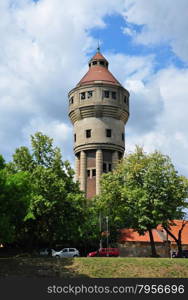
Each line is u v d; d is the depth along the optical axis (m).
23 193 36.53
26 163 50.47
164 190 51.62
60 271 37.03
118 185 55.53
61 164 51.88
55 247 69.31
